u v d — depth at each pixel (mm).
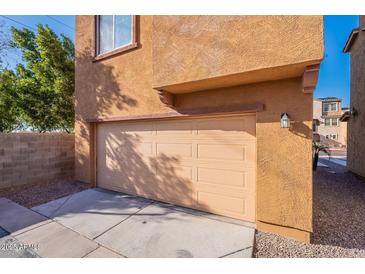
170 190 5855
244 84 4414
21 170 7789
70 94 12688
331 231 4270
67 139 9242
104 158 7574
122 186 7008
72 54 13328
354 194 6816
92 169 7770
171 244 3793
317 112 36750
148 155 6301
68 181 8438
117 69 6820
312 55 3098
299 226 3865
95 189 7422
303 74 3510
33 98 12102
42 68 12406
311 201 3777
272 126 4090
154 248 3684
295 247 3689
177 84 4461
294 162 3896
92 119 7500
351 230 4301
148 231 4277
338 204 5840
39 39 11961
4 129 11906
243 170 4719
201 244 3783
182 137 5602
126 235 4133
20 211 5379
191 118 5441
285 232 4031
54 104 12508
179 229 4340
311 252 3549
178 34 4398
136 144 6582
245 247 3656
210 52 3992
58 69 12398
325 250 3605
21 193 6891
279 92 4039
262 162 4191
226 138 4930
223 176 4977
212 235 4082
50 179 8586
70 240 3971
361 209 5457
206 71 4043
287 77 3914
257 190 4254
